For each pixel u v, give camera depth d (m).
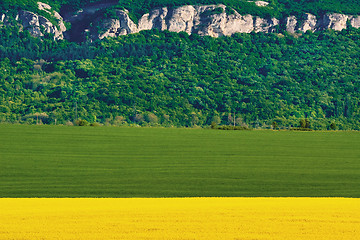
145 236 39.69
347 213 47.94
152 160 111.38
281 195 78.00
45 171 98.31
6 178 91.50
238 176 94.44
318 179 92.00
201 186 85.38
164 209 50.28
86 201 59.53
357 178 93.00
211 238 39.22
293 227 42.47
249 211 48.97
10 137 135.00
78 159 111.38
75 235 39.94
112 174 96.00
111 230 41.31
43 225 42.84
